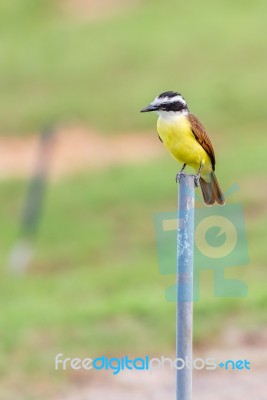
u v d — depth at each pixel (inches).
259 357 532.4
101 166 1181.7
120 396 494.9
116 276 709.9
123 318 584.4
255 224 825.5
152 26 1684.3
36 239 903.7
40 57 1640.0
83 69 1573.6
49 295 682.2
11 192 1083.9
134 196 1003.9
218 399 480.7
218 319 577.9
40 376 518.0
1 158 1268.5
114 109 1405.0
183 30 1647.4
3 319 592.7
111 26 1718.8
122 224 926.4
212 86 1430.9
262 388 493.4
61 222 940.6
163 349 549.0
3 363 528.1
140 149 1258.0
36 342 555.2
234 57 1539.1
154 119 1368.1
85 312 596.7
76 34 1708.9
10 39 1734.7
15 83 1557.6
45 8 1839.3
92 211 973.2
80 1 1839.3
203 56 1556.3
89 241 875.4
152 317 581.9
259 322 571.5
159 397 491.5
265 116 1332.4
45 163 952.3
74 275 746.8
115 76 1533.0
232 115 1341.0
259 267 677.9
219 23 1656.0
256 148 1128.2
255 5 1723.7
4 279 771.4
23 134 1371.8
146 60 1572.3
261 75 1457.9
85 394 498.0
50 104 1445.6
